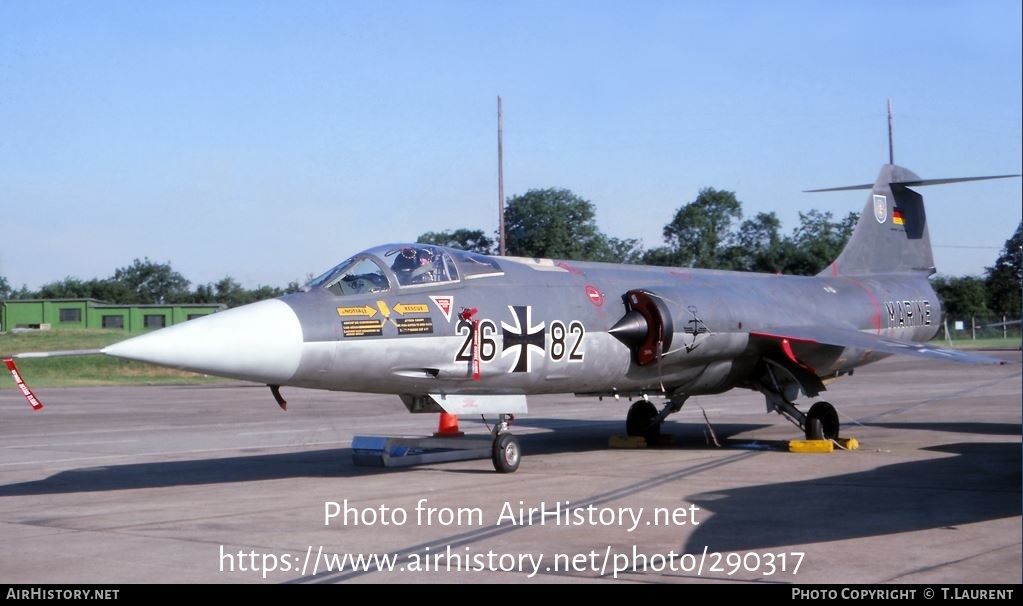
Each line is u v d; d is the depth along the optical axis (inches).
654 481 485.4
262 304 469.1
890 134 1064.8
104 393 1374.3
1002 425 776.3
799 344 660.1
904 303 797.9
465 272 534.0
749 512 390.9
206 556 323.0
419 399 534.3
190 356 430.9
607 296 590.6
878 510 392.5
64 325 2701.8
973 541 330.3
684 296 604.1
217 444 698.8
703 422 841.5
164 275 4562.0
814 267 2172.7
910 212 863.7
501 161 1728.6
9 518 398.9
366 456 544.1
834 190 845.2
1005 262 2689.5
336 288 488.7
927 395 1114.1
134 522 386.0
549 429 815.7
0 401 1204.5
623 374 592.7
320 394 1365.7
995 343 2623.0
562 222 2399.1
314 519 387.5
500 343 526.9
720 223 2415.1
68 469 562.6
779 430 767.7
